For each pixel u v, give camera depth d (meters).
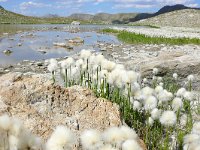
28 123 0.43
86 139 0.31
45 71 1.14
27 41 2.44
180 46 2.15
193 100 0.72
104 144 0.33
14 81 0.50
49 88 0.49
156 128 0.52
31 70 1.16
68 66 0.66
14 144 0.27
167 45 2.28
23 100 0.47
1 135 0.28
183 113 0.64
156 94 0.58
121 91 0.57
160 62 0.94
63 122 0.45
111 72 0.55
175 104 0.55
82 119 0.47
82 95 0.50
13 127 0.28
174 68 0.93
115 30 4.35
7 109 0.44
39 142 0.29
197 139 0.40
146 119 0.53
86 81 0.61
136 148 0.29
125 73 0.53
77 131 0.44
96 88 0.58
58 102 0.48
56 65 0.60
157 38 2.66
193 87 0.92
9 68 1.20
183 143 0.42
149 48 2.03
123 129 0.33
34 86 0.49
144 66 0.95
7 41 2.37
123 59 1.45
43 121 0.44
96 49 1.95
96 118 0.47
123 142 0.32
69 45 2.21
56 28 5.27
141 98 0.55
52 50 1.88
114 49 1.94
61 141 0.28
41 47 2.02
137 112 0.55
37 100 0.47
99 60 0.60
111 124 0.47
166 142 0.45
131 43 2.50
